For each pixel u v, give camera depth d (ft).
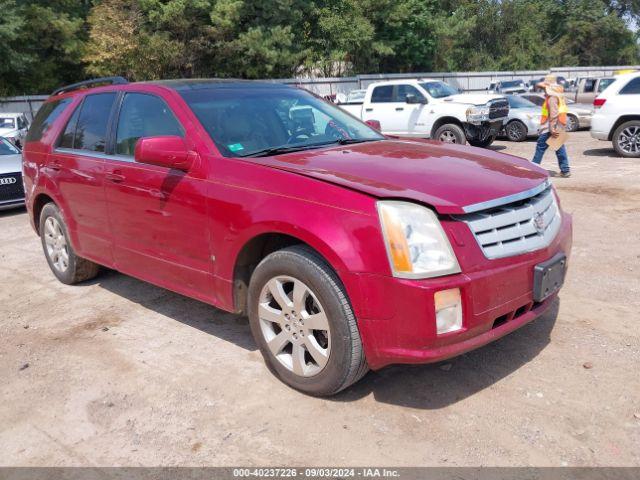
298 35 103.45
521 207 10.79
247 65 97.09
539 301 10.80
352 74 115.65
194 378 12.28
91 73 88.28
